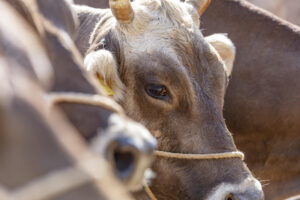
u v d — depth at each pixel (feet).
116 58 32.73
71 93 16.16
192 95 31.07
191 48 32.01
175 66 31.32
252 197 30.30
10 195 10.25
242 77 46.26
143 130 14.38
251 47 46.91
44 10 18.45
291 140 45.39
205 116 31.14
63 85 16.31
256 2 84.17
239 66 46.52
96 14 37.47
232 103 46.01
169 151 31.73
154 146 14.02
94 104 16.10
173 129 31.48
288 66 45.96
